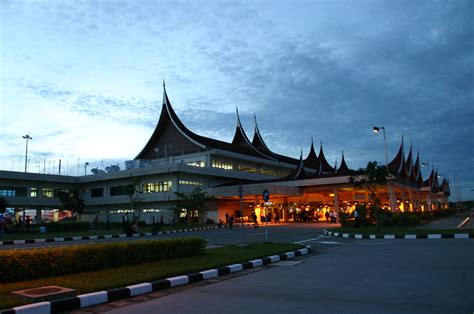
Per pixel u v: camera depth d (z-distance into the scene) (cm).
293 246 1536
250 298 709
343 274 927
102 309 675
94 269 970
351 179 2838
